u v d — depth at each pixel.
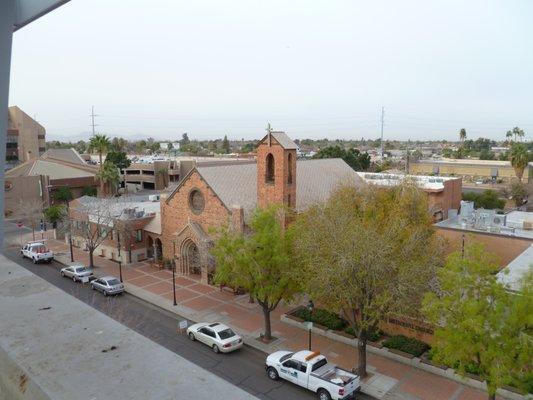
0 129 4.89
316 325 26.30
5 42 4.68
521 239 30.22
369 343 23.73
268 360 21.14
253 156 107.25
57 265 41.59
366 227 23.95
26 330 2.96
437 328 18.89
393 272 20.58
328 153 87.94
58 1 4.46
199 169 35.81
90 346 2.76
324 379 18.70
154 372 2.48
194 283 35.41
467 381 18.23
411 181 32.25
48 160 80.88
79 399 2.20
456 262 16.67
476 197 64.31
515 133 134.12
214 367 22.12
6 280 3.95
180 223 37.91
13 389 2.49
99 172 72.62
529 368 15.24
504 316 15.57
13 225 60.34
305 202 37.38
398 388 19.97
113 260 42.56
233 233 26.28
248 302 31.20
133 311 29.80
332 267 20.12
